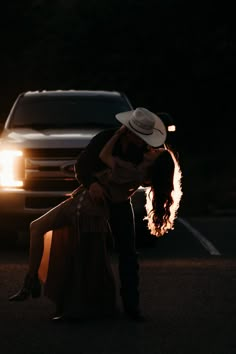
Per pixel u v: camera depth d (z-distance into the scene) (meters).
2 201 15.66
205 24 34.78
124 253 10.47
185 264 14.32
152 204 10.33
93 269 10.24
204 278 13.05
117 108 17.42
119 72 35.03
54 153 15.63
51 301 11.42
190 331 9.77
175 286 12.43
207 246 16.38
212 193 27.56
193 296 11.73
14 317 10.49
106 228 10.28
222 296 11.73
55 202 15.62
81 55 35.62
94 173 10.27
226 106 35.50
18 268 14.05
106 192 10.23
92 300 10.31
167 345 9.13
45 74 37.47
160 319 10.38
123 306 10.53
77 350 8.92
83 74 35.81
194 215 23.86
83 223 10.20
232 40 34.53
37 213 15.57
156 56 34.59
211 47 34.47
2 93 40.34
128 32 35.06
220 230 18.59
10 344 9.16
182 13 34.81
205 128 35.75
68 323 10.17
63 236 10.26
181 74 34.91
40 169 15.62
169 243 16.81
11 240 16.69
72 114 17.20
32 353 8.80
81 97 17.64
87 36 35.47
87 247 10.23
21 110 17.34
